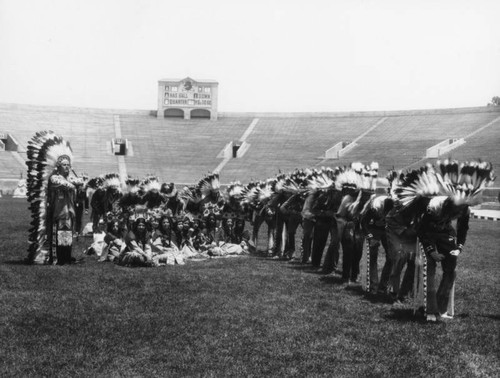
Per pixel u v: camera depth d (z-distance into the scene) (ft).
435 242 29.55
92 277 39.37
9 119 248.11
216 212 56.65
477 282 40.91
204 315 28.91
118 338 24.50
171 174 212.02
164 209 51.13
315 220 47.11
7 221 83.82
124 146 246.27
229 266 47.06
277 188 55.26
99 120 266.36
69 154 46.85
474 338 25.99
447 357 23.09
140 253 45.73
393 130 244.42
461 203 28.58
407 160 204.85
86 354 22.24
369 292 36.17
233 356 22.53
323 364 21.81
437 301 30.14
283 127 266.36
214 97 277.85
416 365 21.95
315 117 273.13
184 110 277.23
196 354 22.66
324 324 27.84
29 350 22.57
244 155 233.76
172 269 44.55
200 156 233.14
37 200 45.68
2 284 35.76
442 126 237.45
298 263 49.83
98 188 61.21
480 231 85.76
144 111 278.67
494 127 221.46
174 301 32.07
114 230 48.57
